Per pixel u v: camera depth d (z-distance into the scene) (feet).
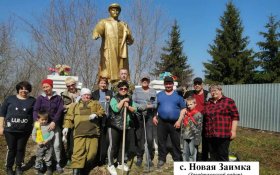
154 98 25.18
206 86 68.54
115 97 23.17
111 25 32.19
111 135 23.15
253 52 114.32
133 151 24.18
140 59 87.20
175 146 24.47
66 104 25.17
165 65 131.75
